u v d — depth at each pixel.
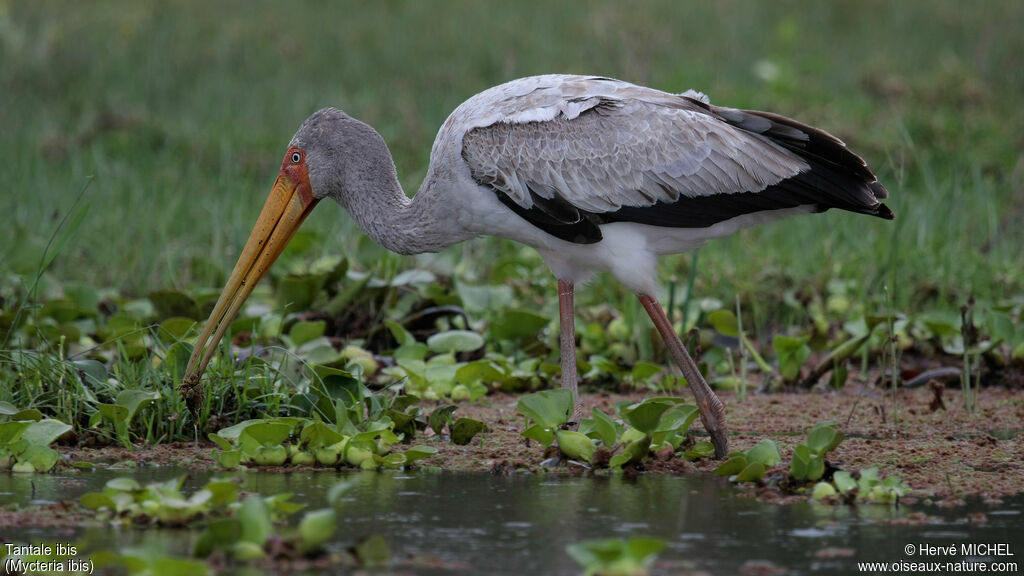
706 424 9.55
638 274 9.98
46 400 10.07
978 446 9.86
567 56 27.64
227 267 16.05
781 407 11.66
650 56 27.20
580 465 9.23
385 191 10.61
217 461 9.25
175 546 7.01
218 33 30.31
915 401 11.94
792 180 9.83
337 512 7.78
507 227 10.19
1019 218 18.77
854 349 12.40
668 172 9.85
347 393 9.97
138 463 9.21
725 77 26.67
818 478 8.59
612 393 12.28
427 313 13.48
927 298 15.46
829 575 6.62
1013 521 7.71
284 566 6.64
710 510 7.91
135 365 10.78
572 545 6.67
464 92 25.98
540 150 9.94
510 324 13.02
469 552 6.93
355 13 32.31
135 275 16.11
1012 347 12.67
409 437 9.98
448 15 32.00
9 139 21.97
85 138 22.59
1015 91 25.97
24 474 8.85
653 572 6.61
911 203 18.48
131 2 32.12
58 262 16.05
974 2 33.19
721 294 15.50
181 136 23.17
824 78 27.30
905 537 7.34
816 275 15.91
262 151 22.62
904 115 23.73
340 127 10.66
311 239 15.48
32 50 27.48
